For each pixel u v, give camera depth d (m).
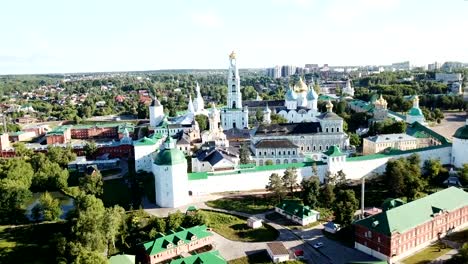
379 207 179.00
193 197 193.75
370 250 140.88
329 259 138.88
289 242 151.00
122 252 145.75
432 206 151.12
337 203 167.25
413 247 142.25
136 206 185.00
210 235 151.62
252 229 161.12
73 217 159.00
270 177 190.00
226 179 198.50
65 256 134.88
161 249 139.75
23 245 148.50
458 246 145.25
